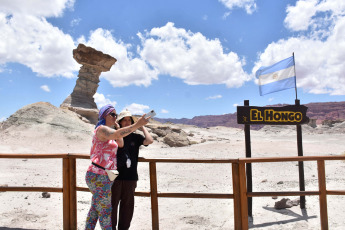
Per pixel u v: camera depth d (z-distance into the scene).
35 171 12.29
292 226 5.43
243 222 4.31
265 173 12.22
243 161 4.31
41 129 27.20
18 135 25.47
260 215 6.14
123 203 4.32
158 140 32.31
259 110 6.36
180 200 7.58
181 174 12.32
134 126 3.65
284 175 11.55
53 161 16.03
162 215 6.30
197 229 5.41
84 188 4.61
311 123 86.38
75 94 42.72
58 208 6.62
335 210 6.21
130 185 4.25
